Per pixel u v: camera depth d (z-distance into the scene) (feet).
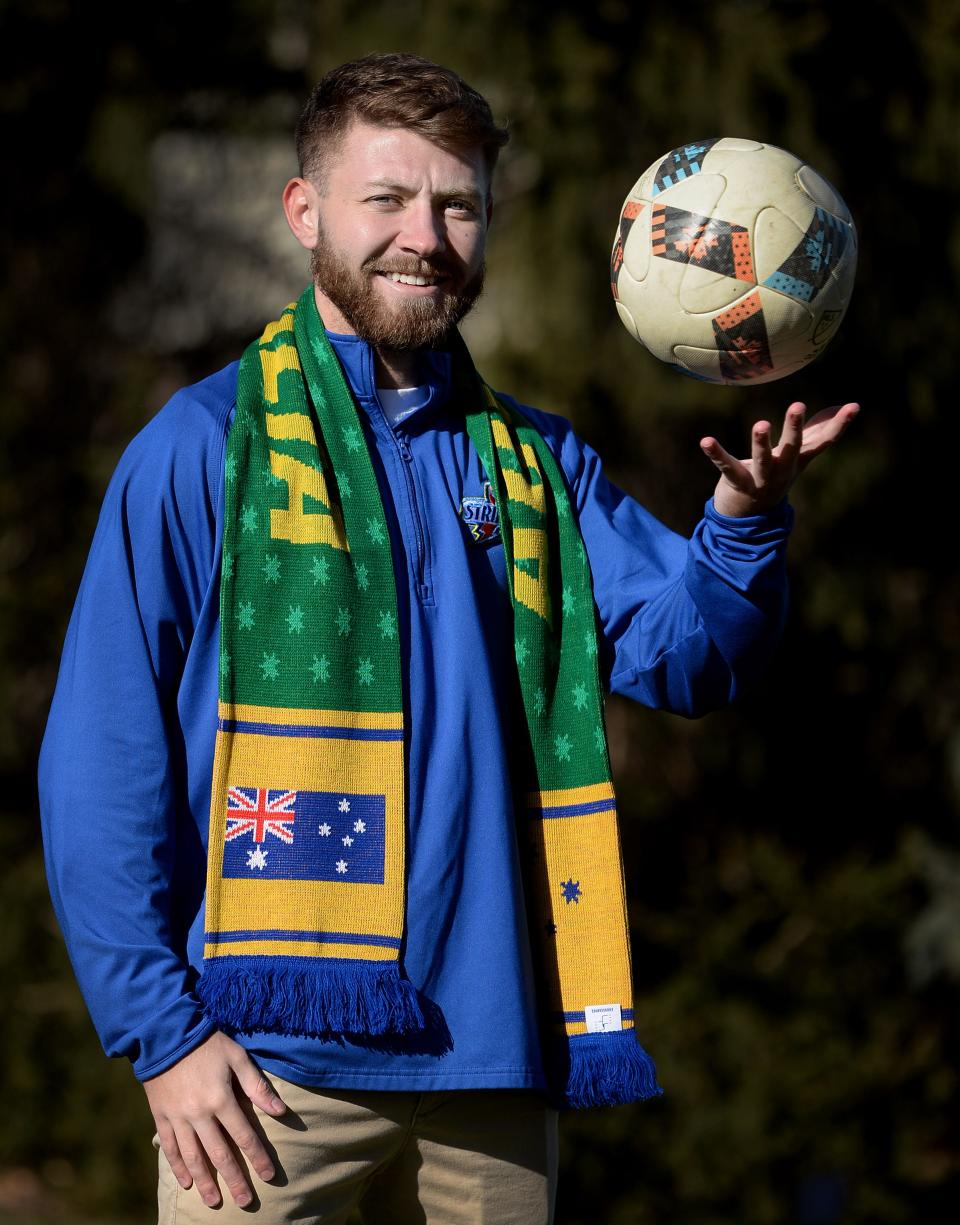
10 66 31.22
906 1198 29.07
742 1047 29.01
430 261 11.05
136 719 10.32
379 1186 10.91
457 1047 10.25
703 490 30.14
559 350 28.55
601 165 28.40
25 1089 30.66
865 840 31.45
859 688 31.09
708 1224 28.50
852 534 30.22
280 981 9.86
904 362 29.22
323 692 10.37
